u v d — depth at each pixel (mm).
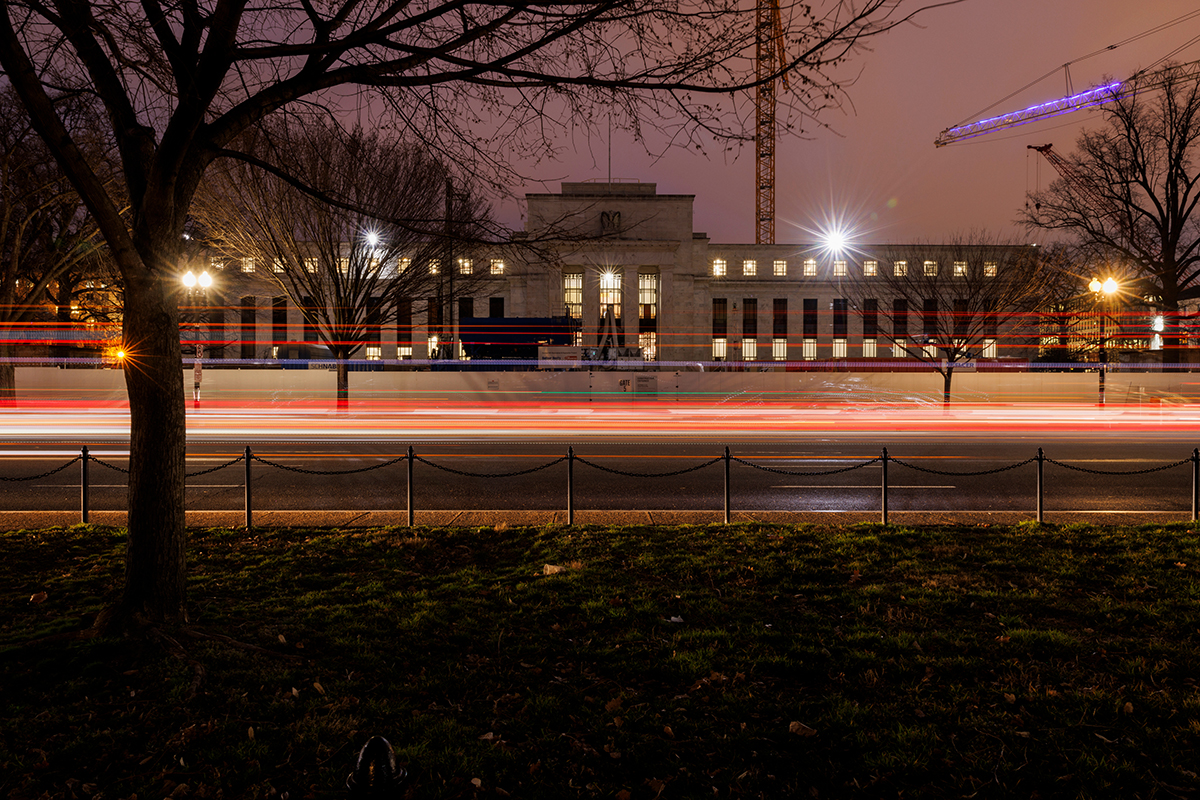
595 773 3594
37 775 3490
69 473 13617
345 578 6777
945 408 30047
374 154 20703
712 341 62469
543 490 12094
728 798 3410
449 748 3729
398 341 56938
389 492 11883
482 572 7020
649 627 5512
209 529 8727
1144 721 4031
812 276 62344
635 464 14844
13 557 7406
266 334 57375
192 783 3457
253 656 4816
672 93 5172
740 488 12250
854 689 4449
